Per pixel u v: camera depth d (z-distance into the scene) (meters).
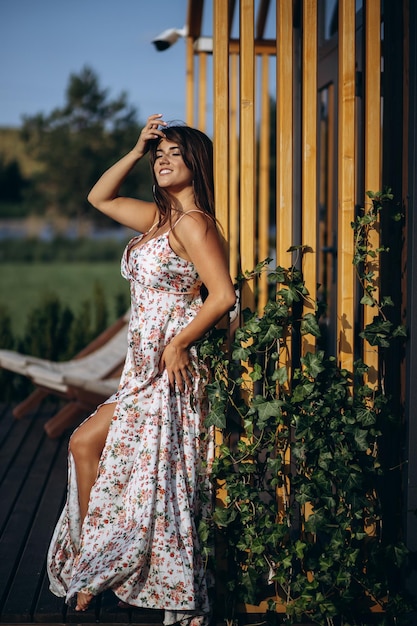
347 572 2.58
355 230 2.63
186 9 5.52
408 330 2.64
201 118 5.91
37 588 2.87
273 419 2.65
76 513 2.73
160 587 2.53
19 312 17.28
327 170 4.68
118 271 25.75
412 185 2.58
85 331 6.48
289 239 2.65
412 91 2.56
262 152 6.31
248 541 2.62
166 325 2.62
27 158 29.73
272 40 5.73
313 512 2.62
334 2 4.17
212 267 2.48
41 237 28.80
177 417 2.60
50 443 4.73
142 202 2.89
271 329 2.56
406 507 2.67
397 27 2.81
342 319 2.66
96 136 27.38
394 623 2.63
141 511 2.54
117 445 2.62
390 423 2.74
